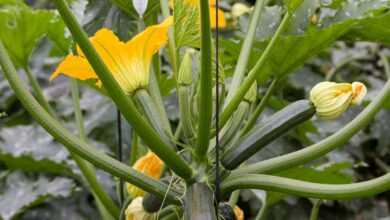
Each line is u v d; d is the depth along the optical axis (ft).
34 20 4.67
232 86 3.96
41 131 6.68
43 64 8.21
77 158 4.55
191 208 3.49
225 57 5.00
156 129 3.65
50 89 8.01
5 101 8.05
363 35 4.42
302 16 4.83
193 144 3.67
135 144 5.00
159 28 3.57
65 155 6.35
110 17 4.96
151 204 3.85
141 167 4.22
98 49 3.62
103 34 3.55
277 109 6.03
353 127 3.59
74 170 6.20
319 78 7.65
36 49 8.24
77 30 3.21
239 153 3.61
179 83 3.67
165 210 3.94
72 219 6.73
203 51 3.28
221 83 3.76
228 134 3.71
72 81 4.90
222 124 3.76
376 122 7.77
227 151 3.65
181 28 3.67
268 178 3.56
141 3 4.18
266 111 6.03
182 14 3.65
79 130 4.86
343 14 4.60
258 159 5.64
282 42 4.31
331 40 4.28
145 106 3.69
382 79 9.34
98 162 3.55
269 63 4.44
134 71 3.70
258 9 4.18
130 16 4.91
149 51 3.67
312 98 3.69
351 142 7.32
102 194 4.60
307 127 6.05
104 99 7.13
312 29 4.22
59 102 7.65
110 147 6.75
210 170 3.65
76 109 4.88
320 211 7.50
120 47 3.62
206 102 3.42
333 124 6.97
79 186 6.90
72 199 6.85
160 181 3.65
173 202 3.64
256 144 3.62
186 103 3.66
